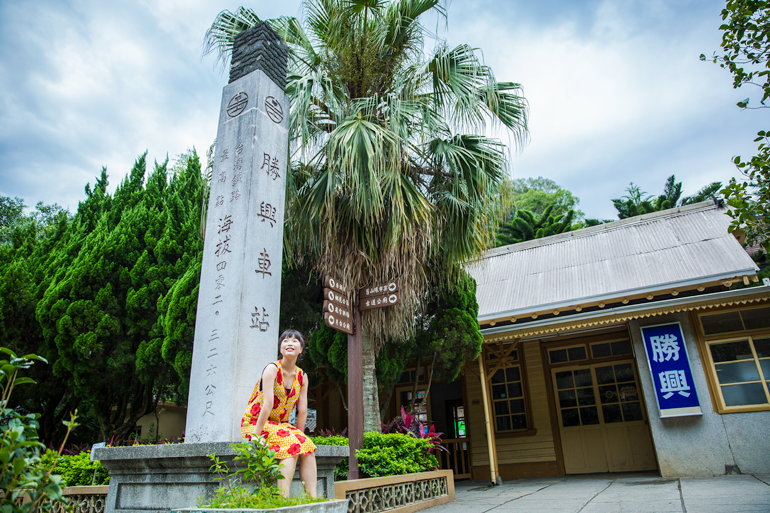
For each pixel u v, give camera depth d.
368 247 6.08
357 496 4.18
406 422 6.43
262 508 1.91
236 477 2.93
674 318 7.86
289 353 2.79
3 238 17.00
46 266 9.28
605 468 8.98
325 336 6.99
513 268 11.32
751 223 3.62
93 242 8.78
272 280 4.13
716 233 9.16
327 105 6.47
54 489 1.51
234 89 4.76
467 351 7.25
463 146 6.78
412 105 6.11
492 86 6.43
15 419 1.59
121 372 7.88
